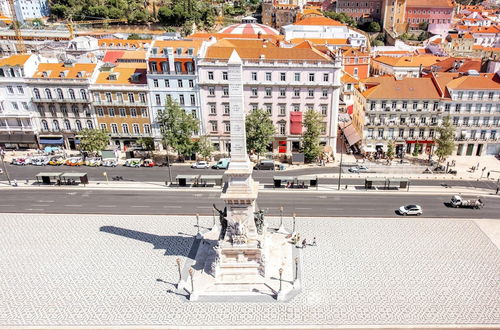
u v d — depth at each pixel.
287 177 85.62
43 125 106.44
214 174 92.25
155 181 89.94
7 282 55.28
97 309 50.03
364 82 104.56
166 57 95.56
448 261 59.06
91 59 113.06
